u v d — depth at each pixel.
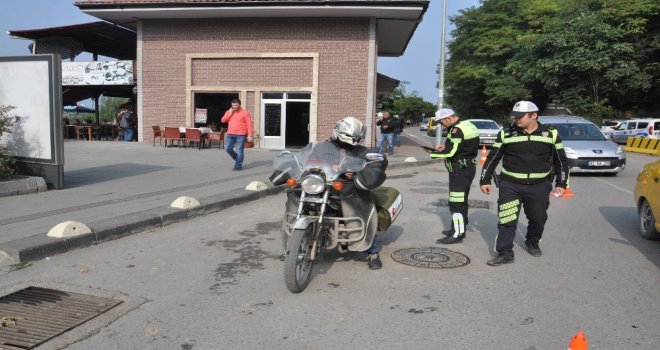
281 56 20.41
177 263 5.51
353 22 20.02
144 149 18.56
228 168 13.45
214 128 21.19
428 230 7.24
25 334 3.76
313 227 4.78
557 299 4.57
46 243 5.59
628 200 9.91
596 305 4.44
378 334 3.83
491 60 42.12
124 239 6.45
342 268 5.43
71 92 25.66
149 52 20.97
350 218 4.94
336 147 5.01
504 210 5.63
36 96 9.50
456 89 46.28
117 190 9.67
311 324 4.00
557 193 5.75
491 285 4.93
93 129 24.45
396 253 6.03
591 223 7.80
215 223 7.48
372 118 20.34
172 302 4.42
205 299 4.50
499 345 3.67
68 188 9.87
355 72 20.20
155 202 8.41
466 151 6.41
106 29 23.56
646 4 32.81
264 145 21.03
